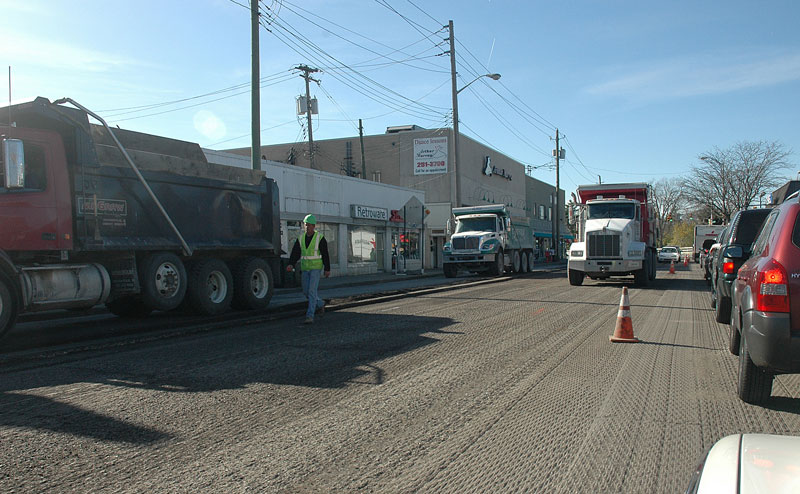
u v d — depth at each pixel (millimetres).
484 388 6105
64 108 9484
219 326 10305
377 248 33812
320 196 28297
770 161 46875
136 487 3707
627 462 4125
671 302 14656
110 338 9359
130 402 5586
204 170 12109
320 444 4484
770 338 4902
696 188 49844
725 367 7098
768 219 6504
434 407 5445
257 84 17547
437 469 4016
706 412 5273
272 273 13938
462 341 8773
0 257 8328
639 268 19688
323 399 5695
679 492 3645
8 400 5668
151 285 10797
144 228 10773
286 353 7883
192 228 11852
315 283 10711
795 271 4910
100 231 9961
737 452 1999
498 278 25531
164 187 11273
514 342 8711
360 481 3814
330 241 29328
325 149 48781
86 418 5105
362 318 11383
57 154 9422
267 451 4336
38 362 7395
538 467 4047
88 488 3691
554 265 49156
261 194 13805
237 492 3641
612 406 5465
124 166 10406
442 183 46156
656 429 4816
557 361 7414
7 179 8383
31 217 9039
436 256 44281
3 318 8383
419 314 11992
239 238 13039
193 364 7227
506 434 4715
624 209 20906
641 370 6934
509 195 60000
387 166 47438
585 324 10562
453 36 32219
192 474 3914
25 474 3908
